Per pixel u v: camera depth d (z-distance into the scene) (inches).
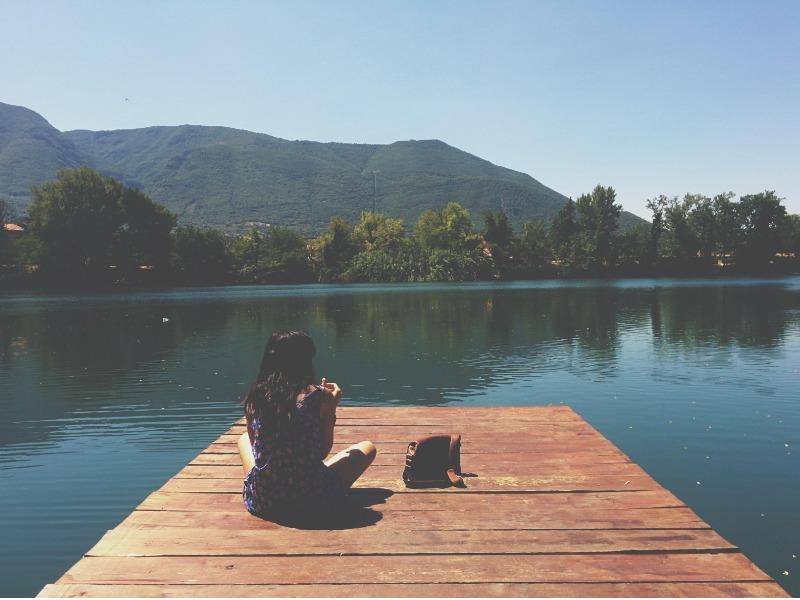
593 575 135.3
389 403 456.1
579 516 170.7
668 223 3988.7
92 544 229.8
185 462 326.3
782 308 1348.4
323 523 165.8
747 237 3973.9
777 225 3996.1
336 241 3644.2
